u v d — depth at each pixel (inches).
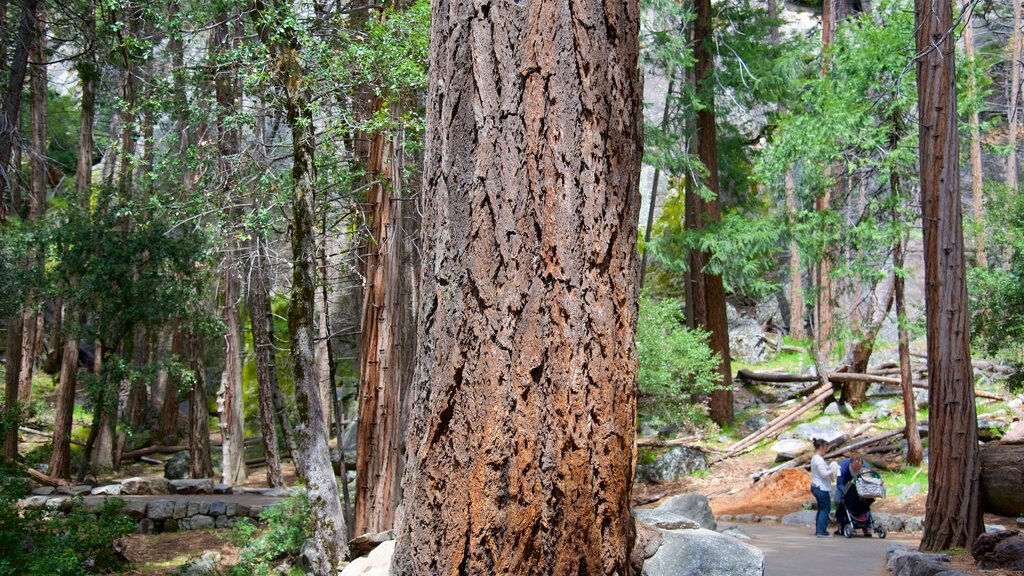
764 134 1205.7
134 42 493.4
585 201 127.0
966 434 368.5
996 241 719.1
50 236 721.0
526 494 118.3
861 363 889.5
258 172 482.9
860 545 442.9
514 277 123.6
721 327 940.6
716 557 150.1
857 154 737.0
